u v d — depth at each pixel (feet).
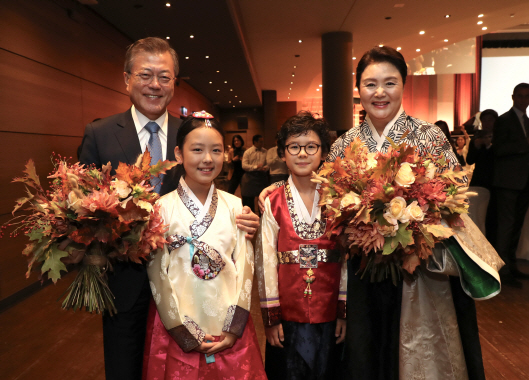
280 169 23.97
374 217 4.52
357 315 5.31
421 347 5.13
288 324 5.73
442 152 5.38
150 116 5.67
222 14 21.16
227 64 34.01
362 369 5.22
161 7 19.76
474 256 4.80
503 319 10.28
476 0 26.32
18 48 13.03
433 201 4.52
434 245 4.82
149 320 5.07
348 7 25.61
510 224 13.33
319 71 47.39
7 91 12.37
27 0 13.69
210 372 4.82
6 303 11.90
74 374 8.02
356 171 4.67
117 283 5.07
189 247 4.88
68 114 16.33
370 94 5.35
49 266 4.28
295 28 29.96
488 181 14.60
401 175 4.44
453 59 59.52
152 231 4.46
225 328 4.82
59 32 15.81
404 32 32.60
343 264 5.66
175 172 5.65
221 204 5.20
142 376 4.98
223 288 4.93
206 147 4.88
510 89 60.64
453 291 5.45
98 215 4.21
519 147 12.64
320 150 5.78
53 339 9.68
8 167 12.28
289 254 5.72
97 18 19.84
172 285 4.76
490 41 59.47
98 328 10.34
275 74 49.37
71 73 16.74
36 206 4.36
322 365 5.67
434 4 26.40
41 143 14.21
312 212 5.75
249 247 5.27
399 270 4.99
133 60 5.47
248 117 70.64
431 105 62.85
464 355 5.39
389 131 5.51
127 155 5.50
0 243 11.85
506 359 8.21
